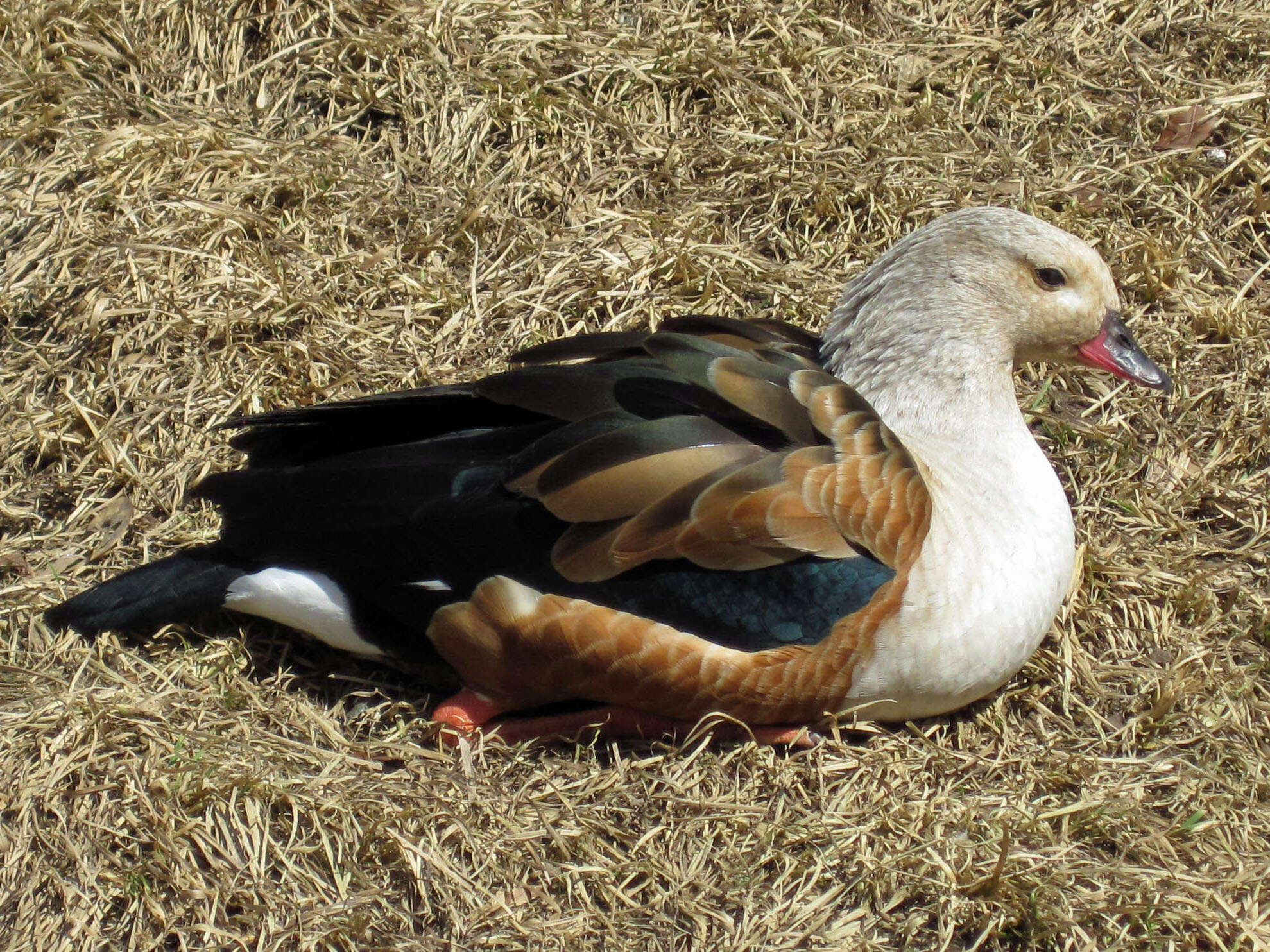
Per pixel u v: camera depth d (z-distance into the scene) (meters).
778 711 7.48
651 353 7.48
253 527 7.80
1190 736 7.95
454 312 10.04
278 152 10.77
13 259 10.05
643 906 7.02
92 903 6.96
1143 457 9.53
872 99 11.38
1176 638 8.45
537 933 6.86
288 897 6.98
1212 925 6.91
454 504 7.42
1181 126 11.17
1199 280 10.36
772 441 7.26
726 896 7.06
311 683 8.12
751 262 10.30
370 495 7.57
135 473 9.05
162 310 9.73
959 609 7.35
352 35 11.35
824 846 7.27
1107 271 8.21
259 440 8.16
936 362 8.03
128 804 7.29
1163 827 7.38
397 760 7.66
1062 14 11.96
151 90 11.12
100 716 7.59
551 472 7.07
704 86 11.32
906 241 8.19
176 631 8.20
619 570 7.07
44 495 9.06
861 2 11.90
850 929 6.93
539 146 10.98
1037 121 11.27
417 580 7.49
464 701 7.74
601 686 7.39
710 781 7.52
